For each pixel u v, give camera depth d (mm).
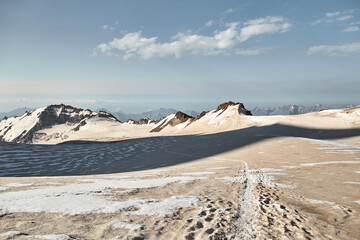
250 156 31953
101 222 6668
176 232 6133
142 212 7805
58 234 5543
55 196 9469
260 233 6297
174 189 12188
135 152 50312
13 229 5766
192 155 40562
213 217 7508
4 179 16547
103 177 18922
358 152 27016
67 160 40375
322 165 20328
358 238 6176
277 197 10477
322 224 7172
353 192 11273
